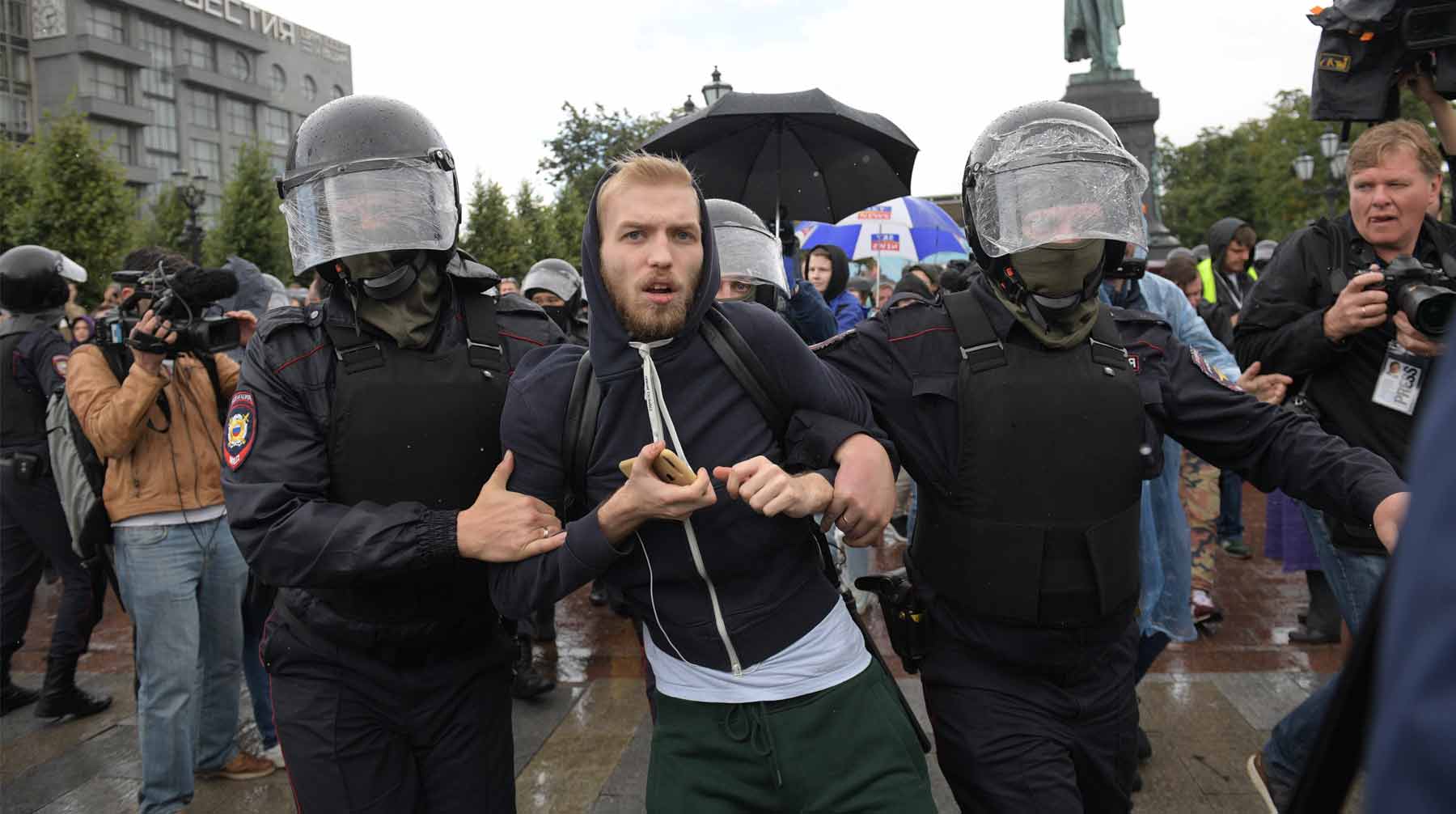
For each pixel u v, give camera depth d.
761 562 1.85
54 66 53.38
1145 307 3.74
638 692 4.43
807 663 1.86
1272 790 2.63
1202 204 41.50
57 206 16.92
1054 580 2.02
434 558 1.88
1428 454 0.54
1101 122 2.15
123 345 3.27
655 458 1.67
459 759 2.18
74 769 3.84
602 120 34.50
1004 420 2.03
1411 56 2.67
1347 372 2.68
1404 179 2.58
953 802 3.37
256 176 23.47
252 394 2.06
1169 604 3.62
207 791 3.59
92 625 4.35
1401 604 0.53
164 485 3.21
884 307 2.29
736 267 3.64
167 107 58.41
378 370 2.07
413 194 2.05
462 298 2.22
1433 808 0.48
